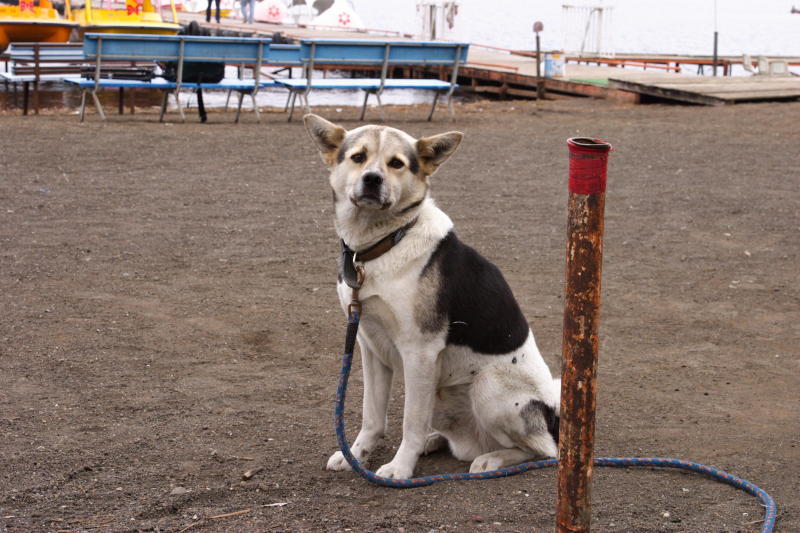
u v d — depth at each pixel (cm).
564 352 273
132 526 345
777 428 469
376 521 354
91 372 520
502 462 416
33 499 366
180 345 571
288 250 797
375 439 427
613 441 454
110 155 1209
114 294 663
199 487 385
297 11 4716
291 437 448
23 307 625
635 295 703
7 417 451
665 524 354
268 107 1945
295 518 357
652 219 948
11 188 990
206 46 1529
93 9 2152
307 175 1127
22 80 1606
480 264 415
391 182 377
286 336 598
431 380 398
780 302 689
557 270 763
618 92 2253
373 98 2395
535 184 1111
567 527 283
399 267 383
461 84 2970
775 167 1252
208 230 852
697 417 485
